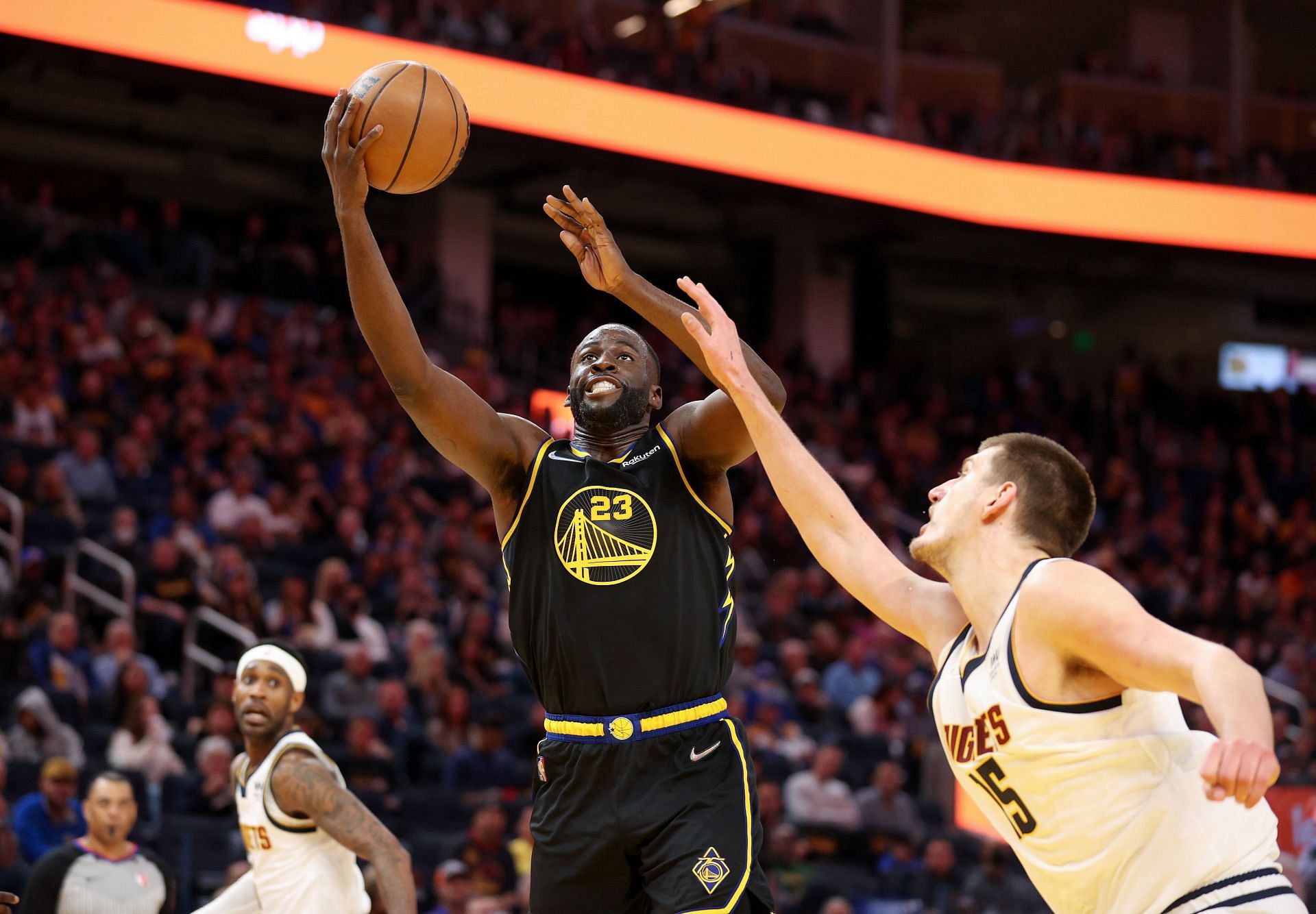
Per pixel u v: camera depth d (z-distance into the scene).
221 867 9.31
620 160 19.17
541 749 3.82
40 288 17.67
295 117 21.30
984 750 2.91
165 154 23.03
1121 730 2.77
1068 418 24.39
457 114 3.79
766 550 17.16
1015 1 28.27
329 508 14.54
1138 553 20.23
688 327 3.39
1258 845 2.76
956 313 29.56
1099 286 27.30
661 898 3.60
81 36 16.08
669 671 3.73
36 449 13.88
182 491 13.29
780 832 10.68
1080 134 24.92
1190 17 28.59
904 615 3.28
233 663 11.63
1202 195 22.47
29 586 11.55
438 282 21.69
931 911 10.75
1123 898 2.79
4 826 7.84
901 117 23.38
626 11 24.81
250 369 16.75
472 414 3.80
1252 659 17.09
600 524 3.75
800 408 21.19
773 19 25.56
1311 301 28.48
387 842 4.54
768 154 20.20
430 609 13.34
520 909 8.90
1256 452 25.28
